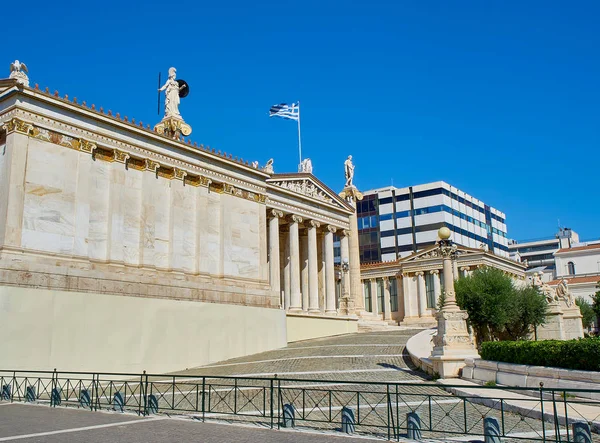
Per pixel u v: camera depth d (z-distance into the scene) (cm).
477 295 4491
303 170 6038
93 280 3369
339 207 6291
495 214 13688
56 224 3356
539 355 2116
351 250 6594
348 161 6788
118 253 3684
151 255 3888
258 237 4806
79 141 3556
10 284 2980
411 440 1500
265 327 4519
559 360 2019
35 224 3253
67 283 3231
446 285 2862
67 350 3147
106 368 3316
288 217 5606
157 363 3606
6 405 2288
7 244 3095
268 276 5216
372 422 1809
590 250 11150
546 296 5016
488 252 7644
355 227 6625
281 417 1869
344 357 3506
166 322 3728
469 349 2703
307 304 5784
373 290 8394
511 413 1870
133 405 2153
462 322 2761
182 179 4203
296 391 2488
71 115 3525
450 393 2333
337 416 1909
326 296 6059
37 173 3309
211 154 4409
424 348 3428
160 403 2302
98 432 1600
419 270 7944
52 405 2248
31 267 3086
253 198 4825
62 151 3462
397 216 11769
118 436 1534
